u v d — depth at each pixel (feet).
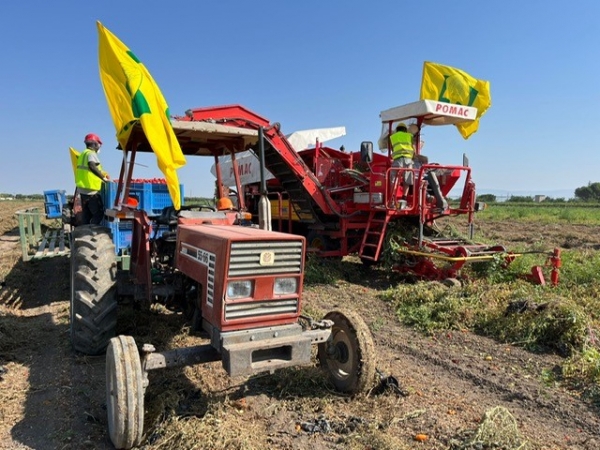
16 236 51.31
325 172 33.37
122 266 20.77
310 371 14.07
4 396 12.80
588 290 22.30
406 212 27.32
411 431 11.22
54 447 10.53
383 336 18.39
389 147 30.25
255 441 10.48
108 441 10.84
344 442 10.59
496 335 18.04
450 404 12.65
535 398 12.97
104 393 13.10
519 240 48.47
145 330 17.58
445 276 25.00
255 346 10.37
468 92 31.01
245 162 36.50
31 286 26.81
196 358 10.80
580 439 10.93
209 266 11.10
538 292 21.57
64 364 14.87
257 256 10.73
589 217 75.97
